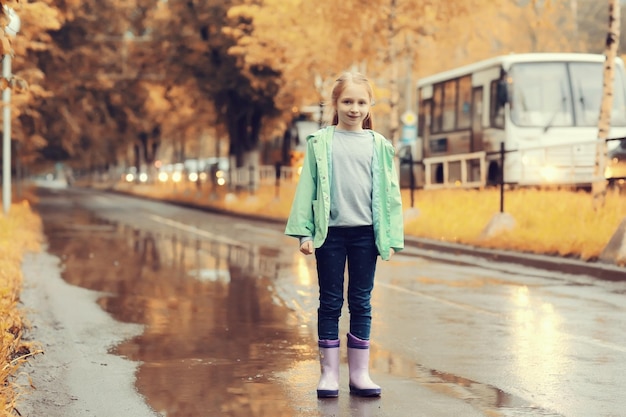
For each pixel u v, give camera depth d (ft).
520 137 99.50
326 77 130.21
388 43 106.63
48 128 151.64
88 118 163.94
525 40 174.50
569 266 60.75
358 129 25.93
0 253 61.26
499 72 102.37
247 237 98.07
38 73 102.12
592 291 51.37
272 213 136.46
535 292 50.96
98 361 31.58
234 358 32.19
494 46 180.04
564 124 99.71
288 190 149.69
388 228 25.62
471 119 108.78
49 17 87.15
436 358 32.12
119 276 59.82
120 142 275.59
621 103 100.78
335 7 106.63
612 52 73.05
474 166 108.17
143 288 53.52
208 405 25.38
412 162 96.22
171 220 134.62
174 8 162.40
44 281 56.29
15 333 34.22
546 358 32.07
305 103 143.84
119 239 94.79
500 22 158.10
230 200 164.04
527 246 69.46
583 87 100.83
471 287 53.42
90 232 105.81
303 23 120.98
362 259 25.91
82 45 145.18
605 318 41.39
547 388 27.37
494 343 35.09
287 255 76.18
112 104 168.55
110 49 166.50
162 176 292.81
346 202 25.53
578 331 37.86
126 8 153.38
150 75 171.22
